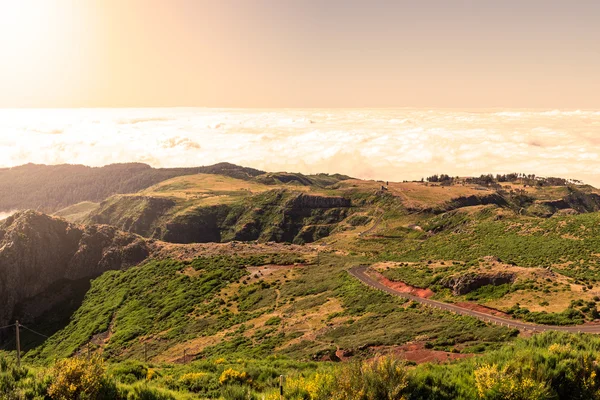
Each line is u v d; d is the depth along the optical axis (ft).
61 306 416.67
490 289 209.26
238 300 306.35
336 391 59.41
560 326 155.84
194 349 227.81
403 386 58.03
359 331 188.75
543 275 209.97
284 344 197.16
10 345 352.69
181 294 337.52
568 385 61.93
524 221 462.19
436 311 195.52
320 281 306.55
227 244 478.59
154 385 88.43
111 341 292.81
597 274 246.06
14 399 61.05
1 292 417.28
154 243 504.84
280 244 491.31
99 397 65.31
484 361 71.20
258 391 82.02
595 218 395.14
